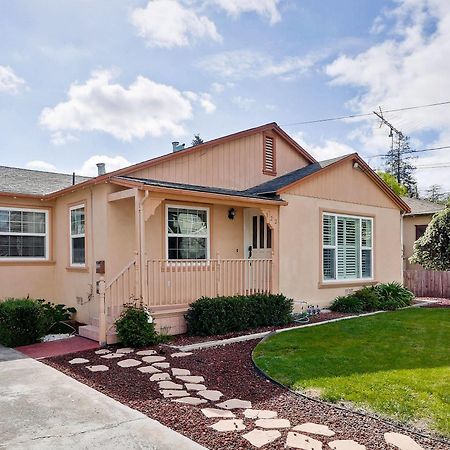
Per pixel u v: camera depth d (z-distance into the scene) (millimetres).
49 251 11398
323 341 7785
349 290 12633
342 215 12570
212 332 8492
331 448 3621
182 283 9039
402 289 13375
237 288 9914
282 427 4090
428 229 17234
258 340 8172
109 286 8078
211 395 5070
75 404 4730
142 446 3668
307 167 13328
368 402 4664
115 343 7867
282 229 10812
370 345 7426
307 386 5262
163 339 8023
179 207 10148
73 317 10180
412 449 3605
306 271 11391
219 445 3703
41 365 6516
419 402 4613
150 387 5387
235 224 11367
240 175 11867
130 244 9281
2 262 10625
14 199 10875
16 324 7980
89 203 9672
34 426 4121
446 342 7648
